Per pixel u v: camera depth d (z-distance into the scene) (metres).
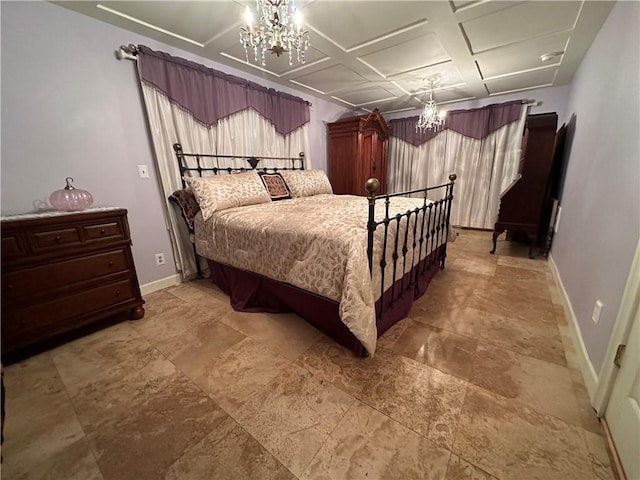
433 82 3.38
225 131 2.75
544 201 2.94
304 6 1.83
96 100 1.98
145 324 1.89
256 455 1.00
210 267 2.52
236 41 2.27
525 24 2.08
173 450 1.03
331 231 1.51
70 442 1.07
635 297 0.98
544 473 0.92
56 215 1.59
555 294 2.20
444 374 1.36
